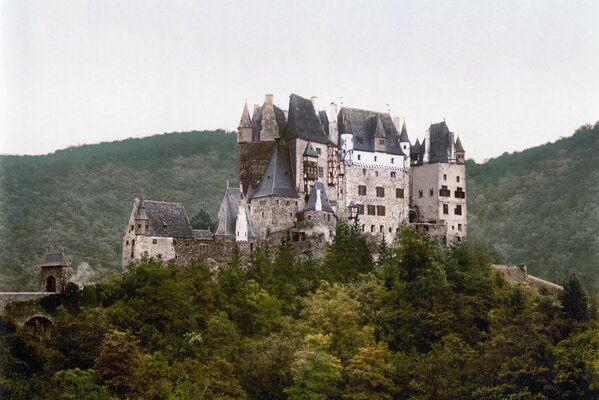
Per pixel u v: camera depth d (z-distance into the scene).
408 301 169.88
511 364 149.25
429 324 163.25
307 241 191.62
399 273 176.38
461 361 153.38
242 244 187.75
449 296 168.25
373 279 177.62
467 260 187.62
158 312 154.75
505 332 157.62
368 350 152.75
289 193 196.38
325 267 181.25
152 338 150.75
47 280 166.00
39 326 155.12
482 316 167.62
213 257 184.62
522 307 166.62
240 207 189.75
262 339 158.25
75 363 145.75
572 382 145.38
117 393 139.38
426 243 181.75
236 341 154.62
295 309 167.50
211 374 143.88
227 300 164.88
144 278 160.50
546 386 145.50
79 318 149.75
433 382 148.88
